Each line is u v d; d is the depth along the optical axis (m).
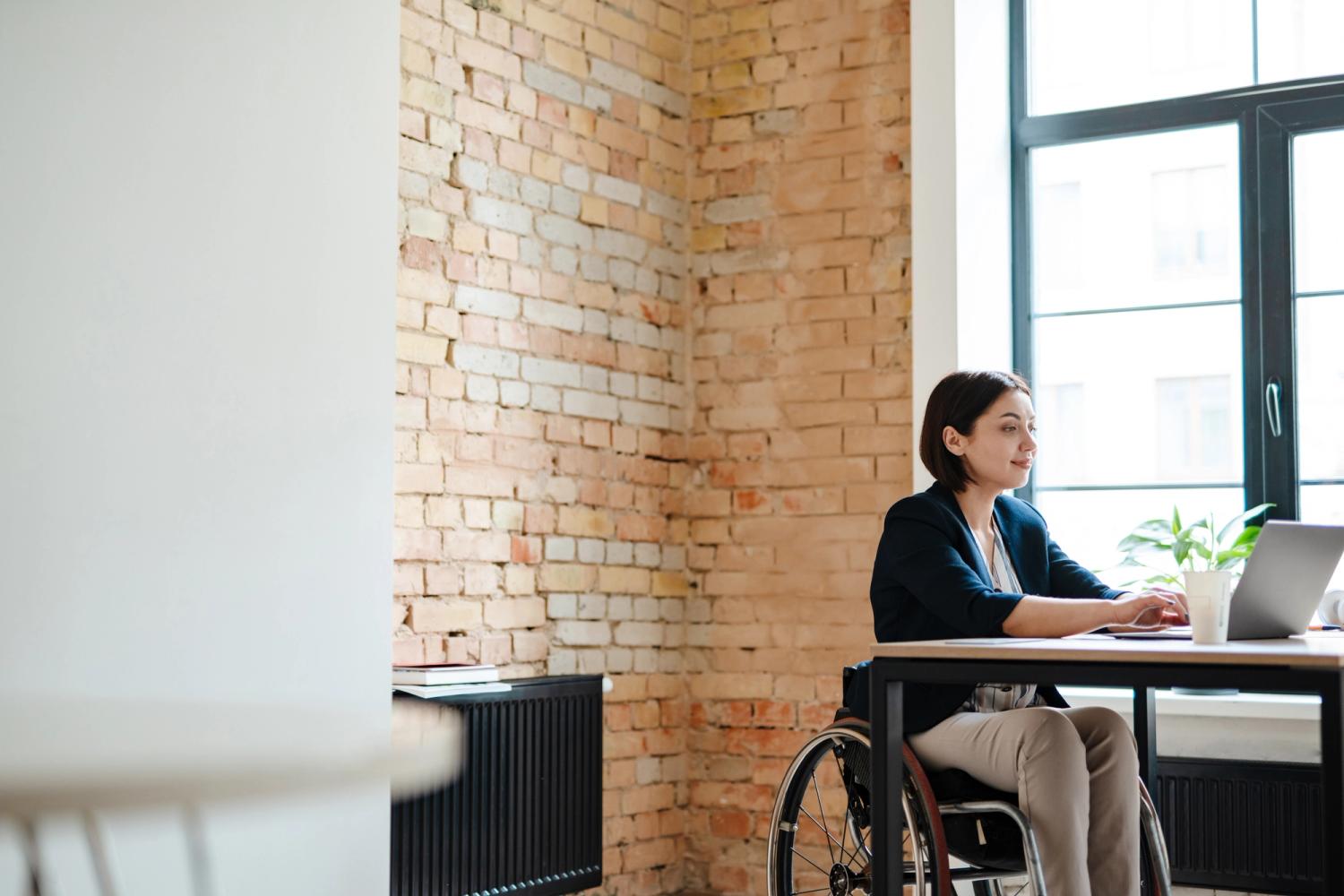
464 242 3.54
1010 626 2.32
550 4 3.85
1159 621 2.33
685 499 4.25
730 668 4.15
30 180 2.21
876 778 2.15
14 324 2.17
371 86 2.79
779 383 4.14
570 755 3.45
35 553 2.18
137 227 2.36
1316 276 3.69
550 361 3.79
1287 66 3.74
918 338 3.82
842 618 3.99
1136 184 3.92
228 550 2.46
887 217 3.99
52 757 1.40
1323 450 3.65
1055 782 2.20
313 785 0.93
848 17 4.09
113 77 2.33
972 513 2.67
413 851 2.97
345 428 2.68
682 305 4.28
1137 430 3.88
